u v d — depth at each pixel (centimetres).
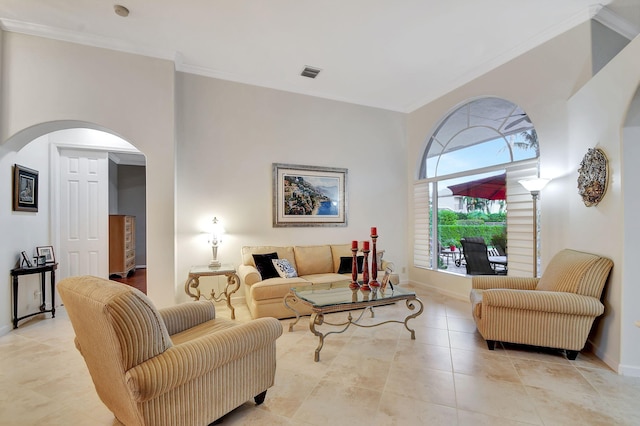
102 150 441
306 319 363
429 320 354
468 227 444
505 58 372
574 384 218
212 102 416
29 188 361
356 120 511
